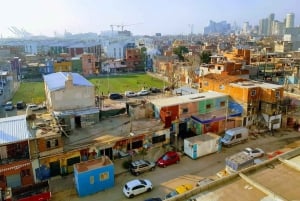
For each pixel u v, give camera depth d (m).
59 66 105.19
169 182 30.88
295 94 59.38
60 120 38.12
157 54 132.12
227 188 17.00
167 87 80.44
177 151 38.50
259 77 76.62
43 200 26.55
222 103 48.22
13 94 76.62
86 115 39.88
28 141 29.31
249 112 46.31
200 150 36.56
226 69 66.38
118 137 36.03
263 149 39.03
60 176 32.31
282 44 150.25
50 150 30.98
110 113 43.97
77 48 159.38
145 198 28.00
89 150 33.56
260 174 18.62
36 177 30.72
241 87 46.22
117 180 31.58
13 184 29.53
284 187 16.94
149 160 36.06
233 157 32.38
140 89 81.56
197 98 46.06
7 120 34.00
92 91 42.66
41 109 60.09
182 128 43.84
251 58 94.56
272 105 45.38
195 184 29.81
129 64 118.56
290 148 39.25
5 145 28.89
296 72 78.00
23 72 102.50
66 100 40.91
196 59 109.38
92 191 29.16
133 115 42.91
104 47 191.75
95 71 112.56
